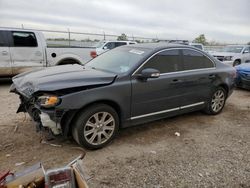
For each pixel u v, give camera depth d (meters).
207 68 5.24
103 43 17.56
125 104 3.91
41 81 3.52
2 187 2.18
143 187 2.92
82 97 3.42
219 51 17.64
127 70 4.03
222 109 5.94
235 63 16.06
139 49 4.56
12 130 4.27
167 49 4.56
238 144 4.18
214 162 3.55
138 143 4.04
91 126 3.65
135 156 3.62
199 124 5.05
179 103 4.75
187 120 5.25
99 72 4.05
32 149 3.66
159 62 4.39
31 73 4.19
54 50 8.51
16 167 3.19
